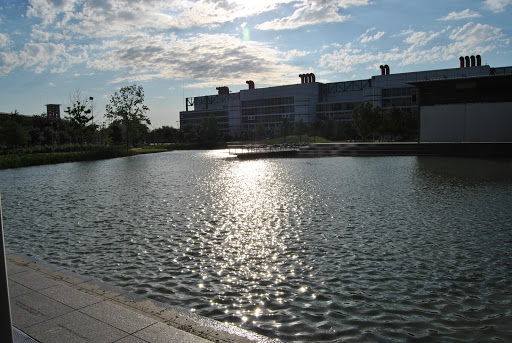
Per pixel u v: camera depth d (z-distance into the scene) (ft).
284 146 201.57
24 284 20.12
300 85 399.03
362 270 26.00
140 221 41.52
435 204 48.67
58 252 30.89
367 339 17.10
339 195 56.90
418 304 20.77
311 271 25.90
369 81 369.09
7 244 33.37
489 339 17.07
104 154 176.55
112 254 30.12
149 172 101.86
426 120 149.28
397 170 91.81
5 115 248.73
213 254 29.76
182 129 345.51
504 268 26.00
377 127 229.66
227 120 468.75
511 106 135.74
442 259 28.02
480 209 45.03
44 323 15.46
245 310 20.11
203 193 61.36
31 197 60.70
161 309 17.81
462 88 143.43
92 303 17.58
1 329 9.93
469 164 102.17
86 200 56.54
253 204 50.72
